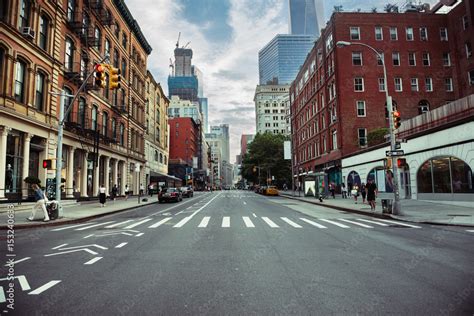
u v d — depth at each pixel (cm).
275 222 1431
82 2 2880
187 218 1633
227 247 852
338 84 3947
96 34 3197
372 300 460
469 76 3756
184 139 10556
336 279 563
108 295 486
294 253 775
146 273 606
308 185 3884
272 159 7206
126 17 3962
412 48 4059
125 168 4019
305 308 431
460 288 511
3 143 1866
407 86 3994
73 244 922
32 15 2180
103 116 3388
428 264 667
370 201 1947
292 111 6888
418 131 2512
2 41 1869
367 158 3297
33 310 427
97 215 1820
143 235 1073
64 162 2639
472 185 1945
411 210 1828
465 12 3812
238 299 467
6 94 1895
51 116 2367
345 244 892
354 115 3903
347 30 4025
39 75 2280
